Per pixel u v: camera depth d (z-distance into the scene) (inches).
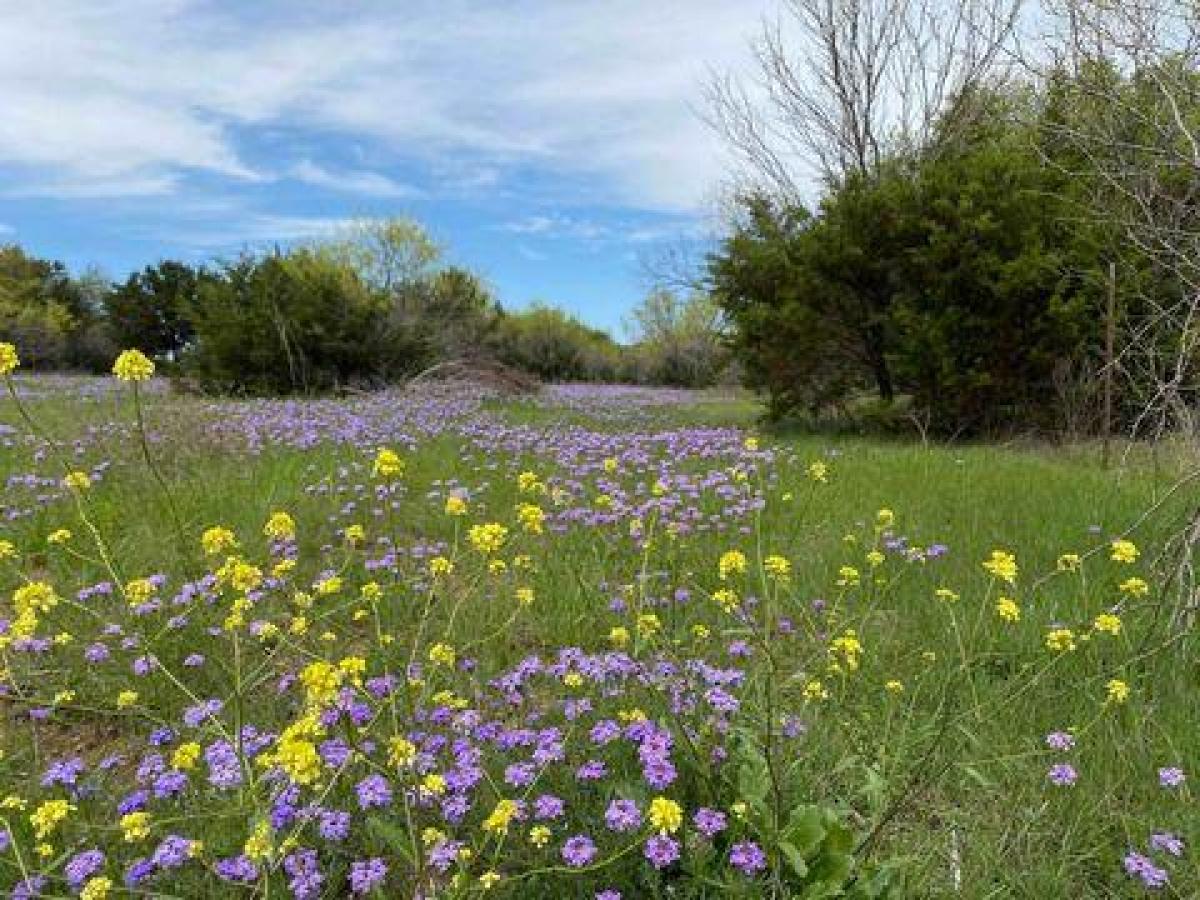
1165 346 366.0
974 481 316.2
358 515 259.3
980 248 488.4
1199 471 186.9
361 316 738.8
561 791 118.2
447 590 195.5
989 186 509.7
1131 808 123.2
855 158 773.3
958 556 218.4
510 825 110.3
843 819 115.3
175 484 275.9
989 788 124.0
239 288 762.8
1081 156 463.2
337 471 310.8
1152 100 263.3
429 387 688.4
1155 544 199.9
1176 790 122.1
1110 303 367.6
